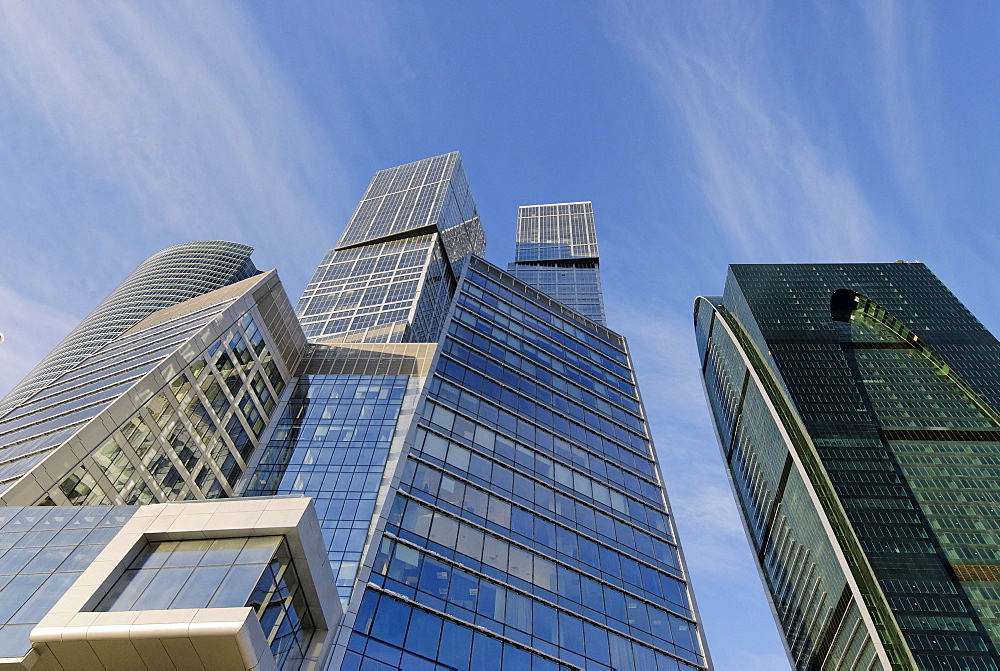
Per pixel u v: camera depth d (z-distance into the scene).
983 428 185.38
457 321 73.56
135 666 25.92
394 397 65.81
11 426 62.19
